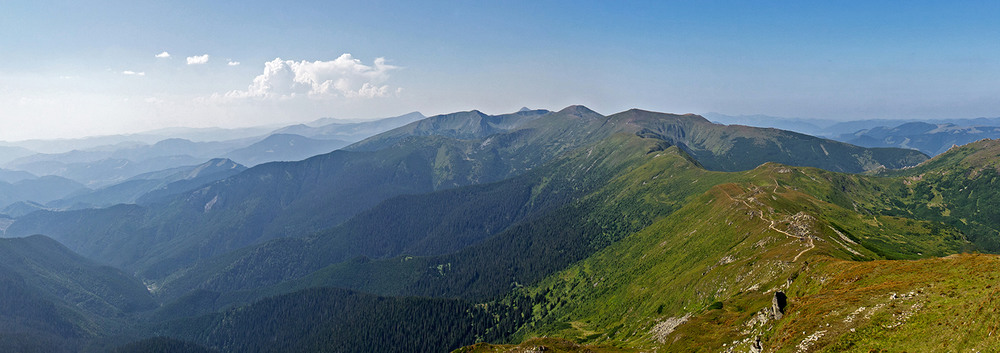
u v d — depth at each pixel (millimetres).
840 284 104625
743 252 185500
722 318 125125
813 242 158750
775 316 99625
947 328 66438
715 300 159500
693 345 114250
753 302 129375
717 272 175750
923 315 72688
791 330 88000
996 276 71438
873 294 87875
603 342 184625
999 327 58844
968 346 60906
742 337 104438
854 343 75000
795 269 133375
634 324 190375
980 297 67188
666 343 127312
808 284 116812
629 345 150125
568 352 138750
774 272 144625
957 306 69375
